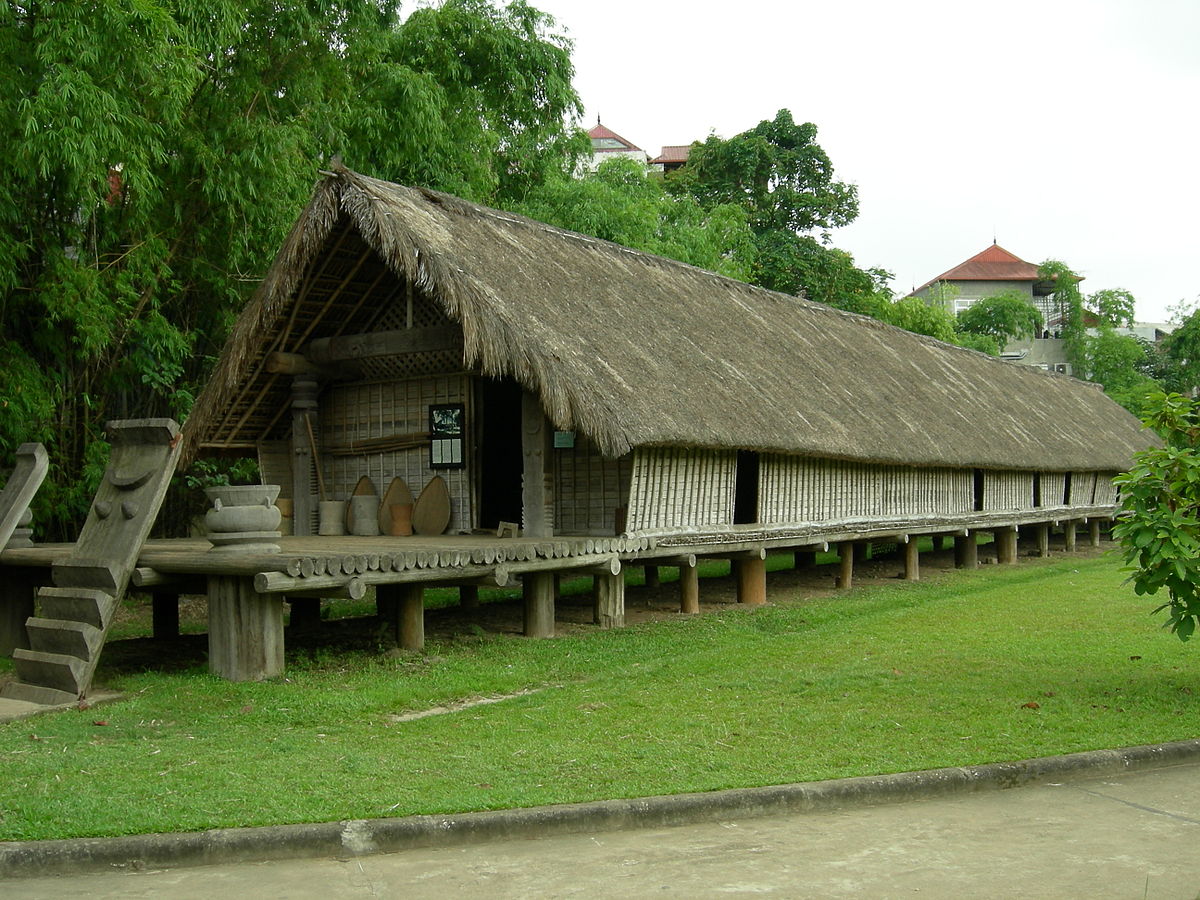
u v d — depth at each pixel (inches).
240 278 528.1
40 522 477.1
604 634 400.8
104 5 392.5
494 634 396.8
